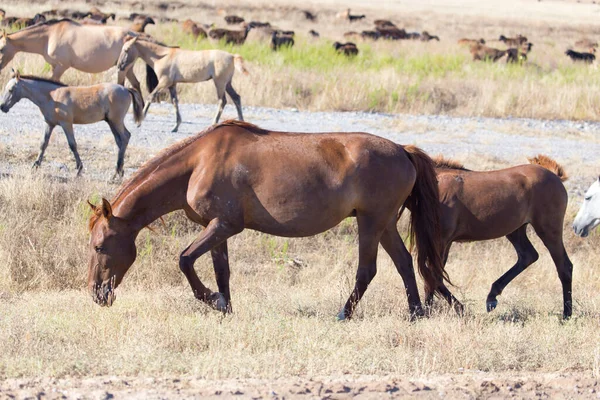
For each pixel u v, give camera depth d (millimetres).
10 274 28016
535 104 68812
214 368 17406
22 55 62500
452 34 161500
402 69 77188
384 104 65125
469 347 19781
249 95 62500
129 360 17734
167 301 24125
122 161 39094
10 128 46500
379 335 20766
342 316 23094
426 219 23562
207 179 21656
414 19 189250
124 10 148000
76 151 38500
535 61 105125
